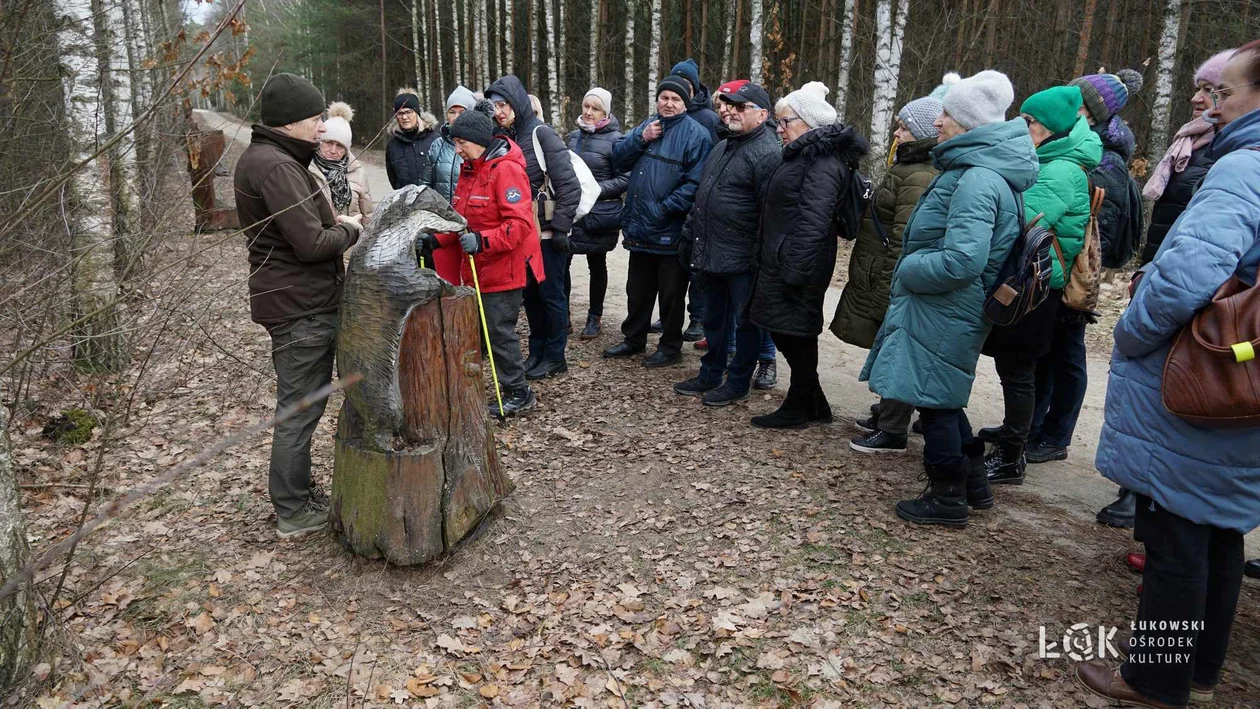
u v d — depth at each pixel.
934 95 4.32
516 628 3.18
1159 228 4.08
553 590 3.41
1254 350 2.14
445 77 28.80
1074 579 3.31
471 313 3.59
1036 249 3.22
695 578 3.43
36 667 2.76
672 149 5.58
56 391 4.89
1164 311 2.28
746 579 3.40
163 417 5.10
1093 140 3.80
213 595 3.36
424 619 3.25
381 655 3.04
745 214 4.82
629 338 6.23
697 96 6.41
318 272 3.55
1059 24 14.38
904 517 3.74
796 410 4.80
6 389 4.59
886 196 4.25
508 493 3.99
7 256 3.91
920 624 3.08
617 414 5.17
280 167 3.31
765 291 4.49
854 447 4.51
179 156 5.52
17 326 3.86
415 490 3.44
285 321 3.53
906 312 3.50
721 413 5.11
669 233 5.70
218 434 4.92
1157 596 2.51
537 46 22.41
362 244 3.36
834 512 3.86
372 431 3.43
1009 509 3.91
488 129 4.59
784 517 3.84
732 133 4.89
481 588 3.44
